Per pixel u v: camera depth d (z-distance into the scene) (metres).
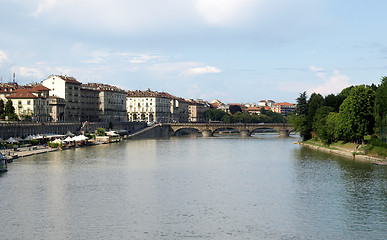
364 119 171.75
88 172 132.50
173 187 111.62
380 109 162.50
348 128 175.00
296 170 137.88
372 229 77.75
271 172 134.88
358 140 183.12
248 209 90.44
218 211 88.88
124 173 132.25
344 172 131.38
